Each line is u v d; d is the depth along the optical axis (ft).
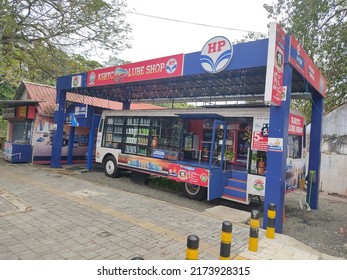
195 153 27.89
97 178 34.01
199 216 20.11
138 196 25.18
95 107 39.78
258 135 22.56
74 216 18.08
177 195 27.91
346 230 20.70
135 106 59.52
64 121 41.29
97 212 19.29
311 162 27.71
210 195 23.94
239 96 34.47
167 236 15.60
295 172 24.68
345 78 39.86
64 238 14.39
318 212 26.05
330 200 33.14
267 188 18.78
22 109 43.75
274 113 18.79
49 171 35.88
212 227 17.79
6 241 13.60
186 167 26.13
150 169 30.12
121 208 20.74
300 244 16.48
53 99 44.83
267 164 18.90
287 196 32.89
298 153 25.77
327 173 38.78
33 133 42.09
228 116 24.56
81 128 46.14
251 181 23.00
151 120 31.24
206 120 27.86
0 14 36.50
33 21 40.88
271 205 16.94
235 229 17.90
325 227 21.25
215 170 24.44
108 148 35.53
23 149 41.50
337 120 38.75
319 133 27.40
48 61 44.86
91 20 41.42
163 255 13.09
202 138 28.25
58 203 20.97
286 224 21.24
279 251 14.80
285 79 18.63
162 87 34.50
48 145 43.29
